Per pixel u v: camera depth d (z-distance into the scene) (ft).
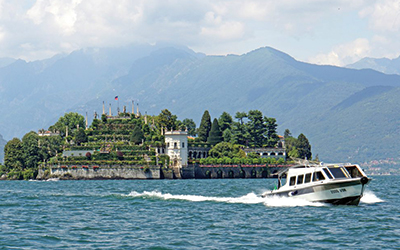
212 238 436.35
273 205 611.06
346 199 573.33
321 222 494.59
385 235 438.81
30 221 535.19
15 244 419.95
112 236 449.48
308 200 589.73
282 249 397.19
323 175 579.48
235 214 556.92
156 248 403.34
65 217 561.43
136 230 476.54
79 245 416.05
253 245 409.90
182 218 540.52
